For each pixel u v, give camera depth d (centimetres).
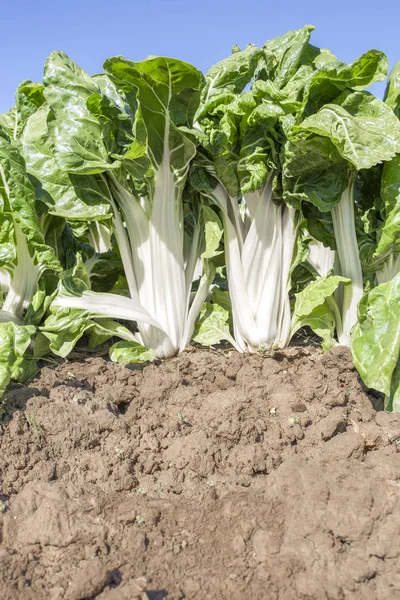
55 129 149
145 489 123
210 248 154
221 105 150
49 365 154
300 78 154
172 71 139
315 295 152
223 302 165
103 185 153
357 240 154
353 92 148
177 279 154
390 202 146
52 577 111
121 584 111
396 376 139
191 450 127
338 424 132
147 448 129
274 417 135
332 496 118
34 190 151
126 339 156
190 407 137
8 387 141
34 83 165
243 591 111
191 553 115
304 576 111
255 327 155
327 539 114
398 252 150
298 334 173
